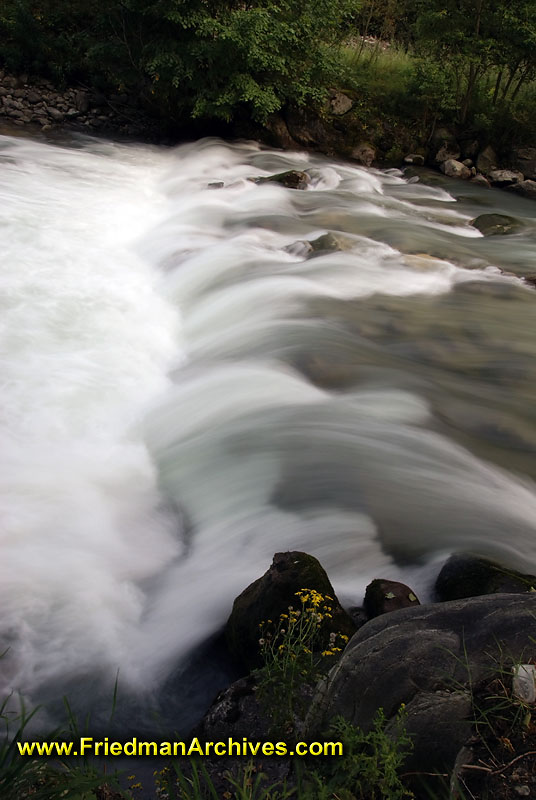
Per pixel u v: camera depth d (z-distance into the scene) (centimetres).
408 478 491
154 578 417
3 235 826
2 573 397
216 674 355
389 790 221
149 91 1595
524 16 1549
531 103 1720
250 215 1066
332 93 1702
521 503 478
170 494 491
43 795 225
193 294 806
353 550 426
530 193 1535
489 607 269
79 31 1678
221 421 555
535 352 693
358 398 590
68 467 492
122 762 299
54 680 346
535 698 236
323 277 830
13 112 1516
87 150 1425
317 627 327
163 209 1116
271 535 442
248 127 1644
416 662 252
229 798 260
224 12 1527
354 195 1257
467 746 229
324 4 1540
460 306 796
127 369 625
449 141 1681
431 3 1602
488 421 573
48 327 651
